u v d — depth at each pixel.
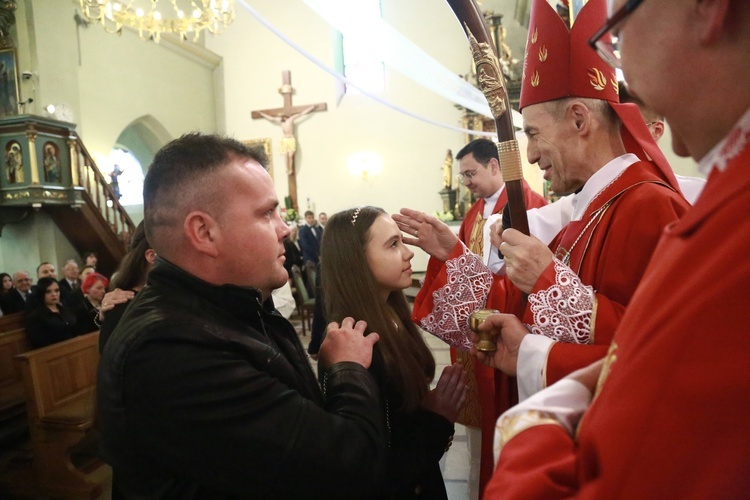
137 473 0.77
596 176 1.15
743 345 0.36
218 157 0.86
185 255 0.87
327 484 0.77
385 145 11.05
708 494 0.36
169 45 10.16
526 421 0.56
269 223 0.90
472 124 10.25
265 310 0.97
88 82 8.28
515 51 9.77
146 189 0.89
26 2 7.13
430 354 1.43
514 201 1.10
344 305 1.26
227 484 0.74
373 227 1.30
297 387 0.89
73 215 7.23
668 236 0.48
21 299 5.32
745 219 0.39
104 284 3.73
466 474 2.74
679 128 0.48
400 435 1.20
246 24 11.44
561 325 0.98
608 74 1.13
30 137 6.50
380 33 2.68
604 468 0.41
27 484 2.83
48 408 2.82
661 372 0.39
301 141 11.41
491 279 1.41
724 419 0.36
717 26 0.42
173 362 0.74
